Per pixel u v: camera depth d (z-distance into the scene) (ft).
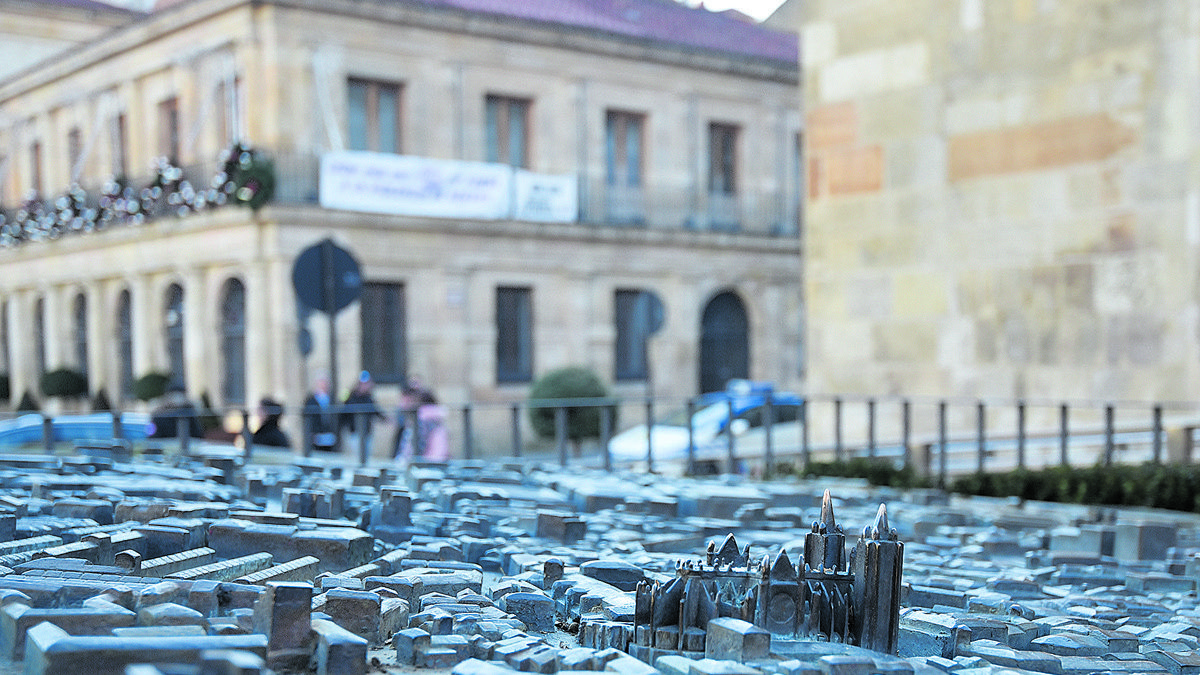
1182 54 38.88
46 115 119.75
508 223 102.32
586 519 22.62
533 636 12.05
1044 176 42.42
